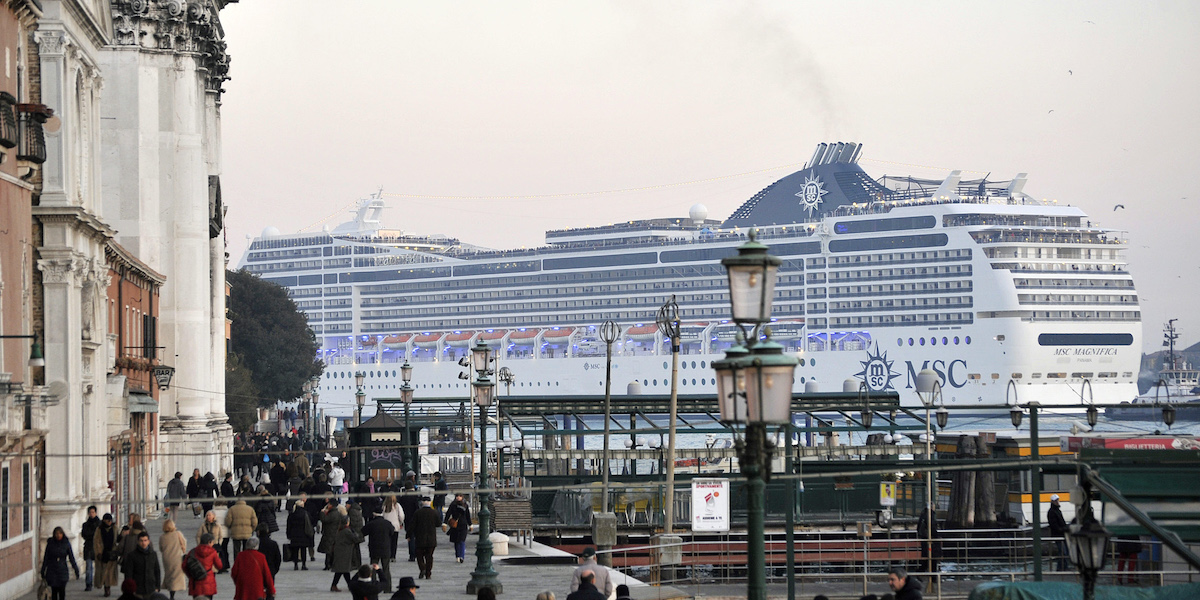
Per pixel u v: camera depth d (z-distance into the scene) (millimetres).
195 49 104688
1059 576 59938
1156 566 51938
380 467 102812
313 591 49281
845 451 79750
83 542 52750
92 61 58594
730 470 81000
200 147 104875
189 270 103625
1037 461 35500
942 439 82812
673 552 59000
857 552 70625
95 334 58125
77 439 52969
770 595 57781
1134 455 37438
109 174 102500
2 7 48250
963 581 63719
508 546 65812
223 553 54625
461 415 109812
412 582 36562
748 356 21953
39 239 52062
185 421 102625
